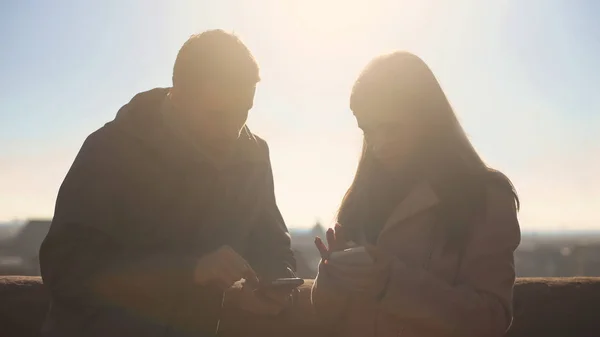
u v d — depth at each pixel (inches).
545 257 2869.1
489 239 88.0
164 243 97.2
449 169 91.7
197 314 96.0
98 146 94.6
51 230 90.1
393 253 91.7
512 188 91.7
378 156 94.7
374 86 92.0
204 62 94.0
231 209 102.3
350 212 101.3
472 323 83.8
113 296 90.1
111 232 92.7
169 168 96.7
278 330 102.4
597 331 106.5
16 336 100.0
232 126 96.4
